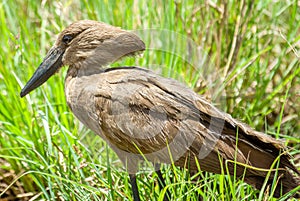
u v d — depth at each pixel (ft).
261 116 41.96
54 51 37.88
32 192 40.75
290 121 42.52
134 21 44.16
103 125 35.45
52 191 36.68
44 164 38.11
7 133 39.52
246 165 33.60
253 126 40.63
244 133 34.35
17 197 40.91
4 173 41.60
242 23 42.98
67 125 39.93
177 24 43.45
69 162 37.19
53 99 41.50
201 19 43.65
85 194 35.94
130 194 36.37
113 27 37.60
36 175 37.70
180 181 34.99
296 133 42.27
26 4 47.32
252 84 42.27
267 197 33.73
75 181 36.78
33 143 38.96
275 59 43.52
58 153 39.11
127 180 36.40
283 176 34.30
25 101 40.73
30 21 46.65
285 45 42.78
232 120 34.47
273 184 33.37
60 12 45.01
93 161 37.37
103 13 44.60
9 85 41.29
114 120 35.09
